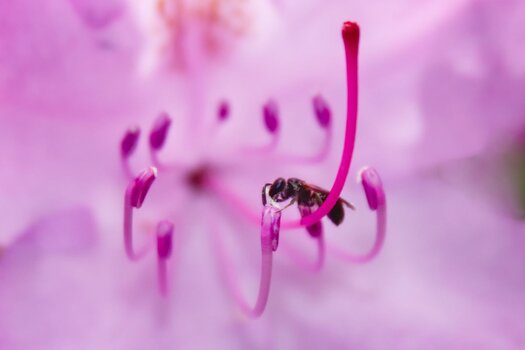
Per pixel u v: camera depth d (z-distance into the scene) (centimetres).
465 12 17
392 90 18
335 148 18
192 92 17
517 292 18
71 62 16
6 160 16
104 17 16
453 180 18
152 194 18
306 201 16
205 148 18
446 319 18
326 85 18
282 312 18
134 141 17
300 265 18
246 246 18
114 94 17
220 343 17
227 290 18
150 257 17
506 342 17
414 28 17
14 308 16
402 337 18
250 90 18
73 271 17
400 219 18
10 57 16
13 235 16
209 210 18
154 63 17
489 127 18
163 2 17
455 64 18
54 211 17
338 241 18
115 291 17
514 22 17
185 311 17
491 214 18
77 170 17
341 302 18
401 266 18
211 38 17
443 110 18
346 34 16
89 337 17
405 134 18
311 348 18
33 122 16
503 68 18
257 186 18
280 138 18
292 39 18
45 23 16
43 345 16
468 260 18
